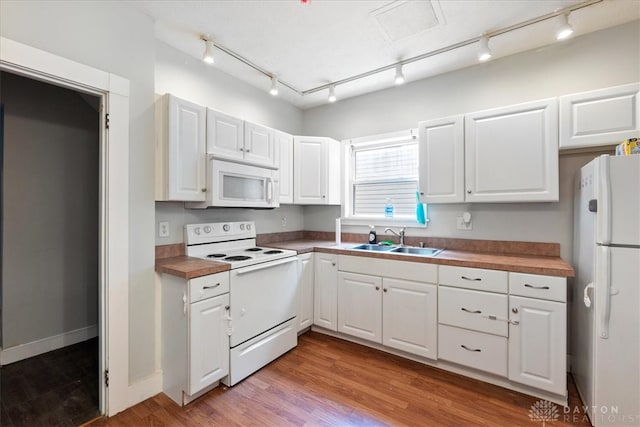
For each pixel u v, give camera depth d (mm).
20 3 1421
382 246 2994
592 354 1632
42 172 2498
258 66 2641
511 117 2191
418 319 2297
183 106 2057
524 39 2229
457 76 2693
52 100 2559
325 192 3203
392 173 3168
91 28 1674
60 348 2562
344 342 2719
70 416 1716
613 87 1892
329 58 2510
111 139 1743
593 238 1636
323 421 1689
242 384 2053
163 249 2221
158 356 1987
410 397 1909
